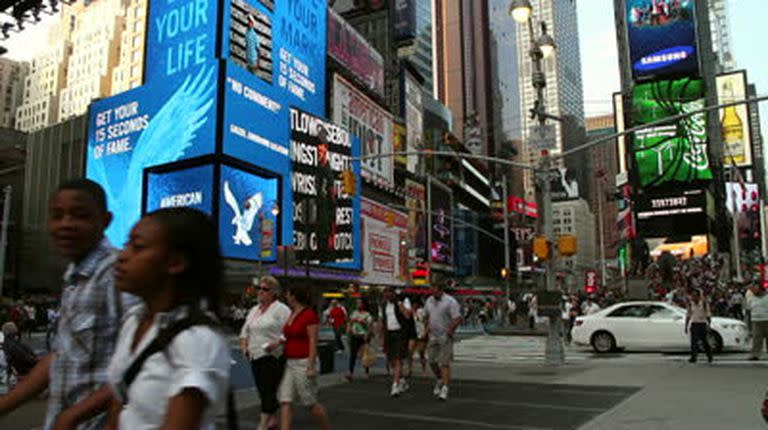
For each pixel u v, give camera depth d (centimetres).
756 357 1567
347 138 6341
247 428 780
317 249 5541
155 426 178
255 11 5738
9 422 786
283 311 714
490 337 3002
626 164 9200
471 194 12800
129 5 12838
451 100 18962
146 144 5138
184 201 4800
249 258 4800
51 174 6638
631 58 8181
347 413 900
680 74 7956
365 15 10344
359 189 6556
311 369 675
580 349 2098
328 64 7181
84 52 13112
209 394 176
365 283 6488
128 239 201
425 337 1372
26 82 14438
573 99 13262
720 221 9112
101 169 5425
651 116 8019
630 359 1694
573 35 15875
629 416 833
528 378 1288
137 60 11600
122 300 284
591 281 5084
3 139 7856
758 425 766
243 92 5019
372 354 1342
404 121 9294
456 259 10881
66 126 6625
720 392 1040
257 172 5103
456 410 918
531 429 770
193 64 5269
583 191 14588
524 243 5009
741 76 9562
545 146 1675
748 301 1599
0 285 3725
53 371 281
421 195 9350
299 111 5672
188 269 194
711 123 9525
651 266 6266
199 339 180
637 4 8188
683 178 7819
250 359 728
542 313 1553
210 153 4719
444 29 19650
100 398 237
